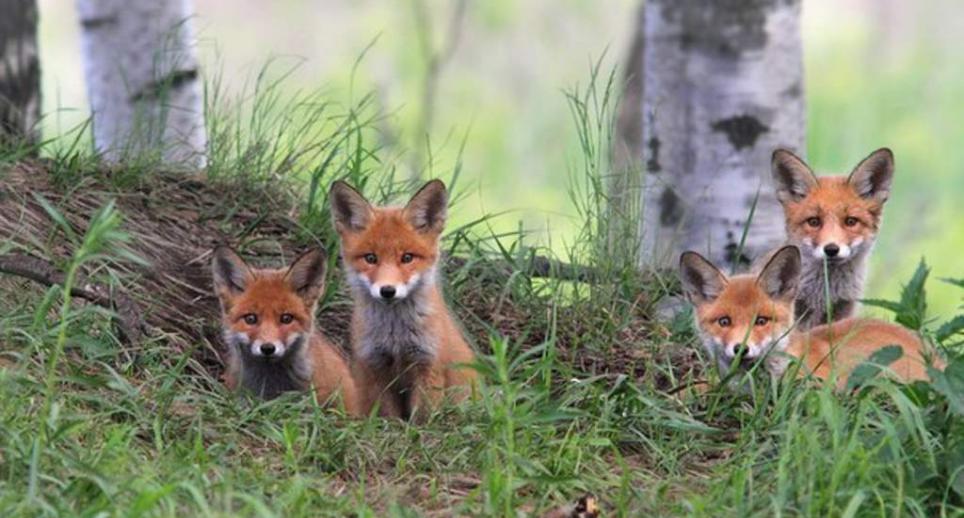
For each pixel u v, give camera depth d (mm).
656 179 15883
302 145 15492
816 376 11242
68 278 9070
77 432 9375
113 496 8258
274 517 8117
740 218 15695
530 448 9789
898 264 26859
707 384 11352
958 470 9102
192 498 8586
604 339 12664
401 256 11992
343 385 12273
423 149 28078
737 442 10281
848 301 13828
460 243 14203
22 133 14773
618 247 13641
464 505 8906
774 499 8664
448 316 12508
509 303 13406
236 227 13781
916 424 9172
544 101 36688
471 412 10695
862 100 36562
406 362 12148
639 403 10695
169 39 16703
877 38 41094
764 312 11711
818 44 41562
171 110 16578
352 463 9898
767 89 15609
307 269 11969
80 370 10383
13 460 8562
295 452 9883
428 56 30656
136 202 13578
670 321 13156
